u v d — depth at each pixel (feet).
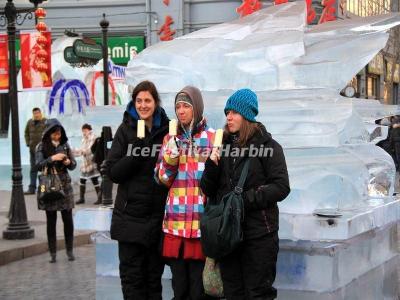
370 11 88.17
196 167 15.85
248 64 19.44
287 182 14.39
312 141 17.28
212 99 18.40
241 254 14.80
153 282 17.12
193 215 15.81
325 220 15.83
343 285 17.48
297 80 19.22
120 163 16.33
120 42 75.05
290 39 19.12
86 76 56.75
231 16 72.64
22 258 30.27
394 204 19.47
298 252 16.80
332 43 19.27
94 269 27.86
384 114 21.39
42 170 28.22
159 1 73.46
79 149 47.57
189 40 20.39
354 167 18.40
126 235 16.43
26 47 37.52
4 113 70.03
